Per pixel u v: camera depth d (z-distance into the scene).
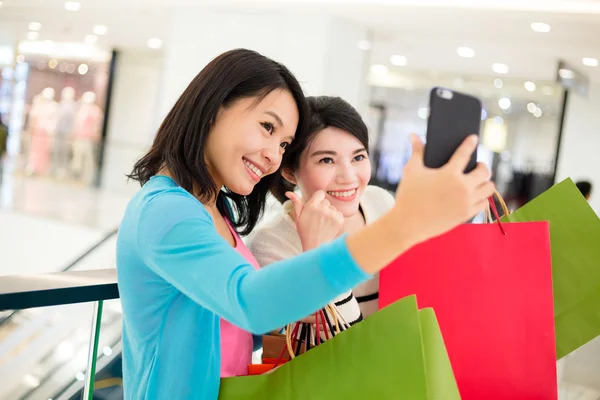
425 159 0.79
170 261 0.88
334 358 0.99
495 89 12.84
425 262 1.16
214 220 1.28
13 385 1.06
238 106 1.12
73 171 9.82
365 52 9.36
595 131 12.39
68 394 1.13
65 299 1.04
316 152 1.41
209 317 1.02
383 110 14.15
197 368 1.01
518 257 1.13
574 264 1.24
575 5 6.48
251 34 9.02
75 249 9.59
